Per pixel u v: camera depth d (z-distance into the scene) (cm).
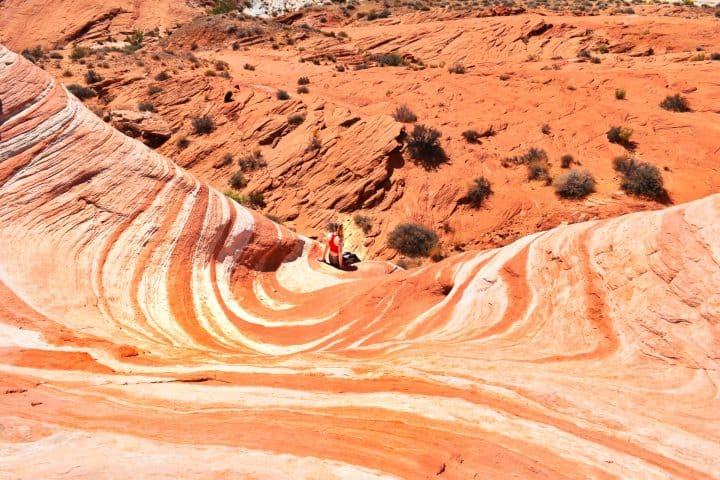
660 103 3300
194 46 5906
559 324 727
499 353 680
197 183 1317
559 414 507
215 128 3189
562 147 3006
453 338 780
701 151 2778
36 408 469
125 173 1173
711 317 593
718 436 456
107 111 3362
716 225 656
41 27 6606
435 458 409
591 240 825
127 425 450
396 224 2462
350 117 3053
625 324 667
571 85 3628
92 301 912
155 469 364
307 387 579
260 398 542
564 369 610
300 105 3269
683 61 4178
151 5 7494
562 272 809
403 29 5912
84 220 1049
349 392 562
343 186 2622
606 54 4841
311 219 2491
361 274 1535
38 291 857
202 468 371
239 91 3534
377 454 411
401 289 1027
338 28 6862
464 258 1055
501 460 416
